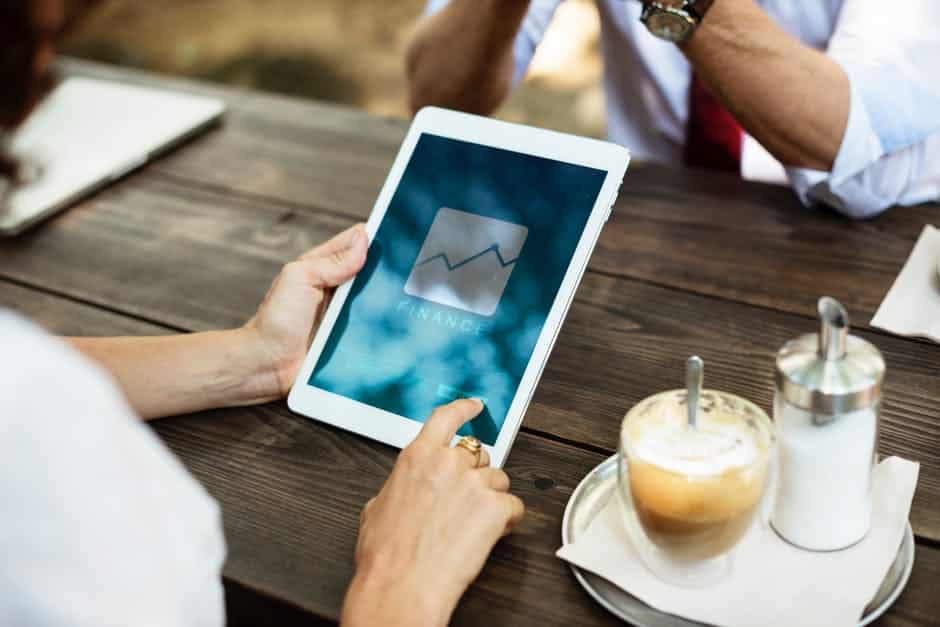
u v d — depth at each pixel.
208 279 1.24
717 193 1.34
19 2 0.57
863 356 0.72
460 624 0.76
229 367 0.99
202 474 0.93
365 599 0.73
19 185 0.70
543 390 1.01
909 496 0.82
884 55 1.26
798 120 1.23
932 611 0.74
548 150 0.99
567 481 0.89
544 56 3.71
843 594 0.73
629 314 1.12
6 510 0.50
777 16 1.51
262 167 1.49
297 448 0.96
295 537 0.85
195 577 0.58
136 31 4.11
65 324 1.17
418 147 1.05
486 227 0.99
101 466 0.52
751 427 0.74
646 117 1.79
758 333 1.07
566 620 0.76
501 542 0.83
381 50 3.85
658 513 0.72
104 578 0.52
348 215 1.36
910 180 1.29
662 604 0.74
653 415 0.75
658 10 1.23
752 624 0.72
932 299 1.09
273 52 3.88
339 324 1.01
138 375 0.97
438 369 0.96
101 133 1.57
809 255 1.20
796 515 0.77
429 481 0.79
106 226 1.37
